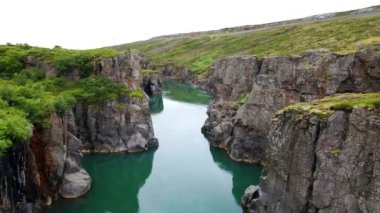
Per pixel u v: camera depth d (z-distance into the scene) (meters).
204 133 89.44
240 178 62.75
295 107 38.47
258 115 65.06
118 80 80.12
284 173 37.75
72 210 51.25
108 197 56.69
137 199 56.44
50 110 51.38
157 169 67.88
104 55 81.62
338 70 50.94
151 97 139.62
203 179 63.34
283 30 187.38
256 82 66.06
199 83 167.25
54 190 50.81
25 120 44.94
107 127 73.81
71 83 78.38
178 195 58.09
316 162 33.97
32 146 47.69
